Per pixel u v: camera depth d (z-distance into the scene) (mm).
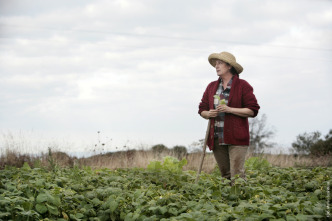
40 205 4184
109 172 7277
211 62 6336
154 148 11820
